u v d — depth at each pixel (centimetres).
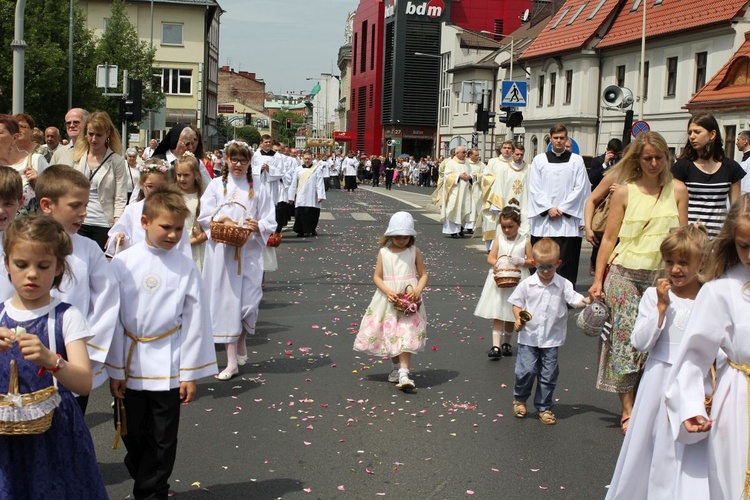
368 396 751
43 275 368
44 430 371
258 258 830
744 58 3319
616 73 4403
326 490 536
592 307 638
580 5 4941
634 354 639
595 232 1184
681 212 659
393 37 7906
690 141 753
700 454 399
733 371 390
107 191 873
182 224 491
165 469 488
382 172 6406
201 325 492
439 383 801
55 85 4075
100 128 859
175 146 952
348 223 2675
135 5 6412
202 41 6531
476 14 7819
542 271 679
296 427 661
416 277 783
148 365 479
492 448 620
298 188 2198
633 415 467
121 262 489
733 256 395
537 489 544
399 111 7856
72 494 388
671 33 3841
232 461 584
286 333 1011
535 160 1191
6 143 726
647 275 648
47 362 359
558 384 805
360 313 1143
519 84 2491
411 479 557
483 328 1063
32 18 4022
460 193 2289
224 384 784
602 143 4519
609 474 572
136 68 4831
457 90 6562
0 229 492
